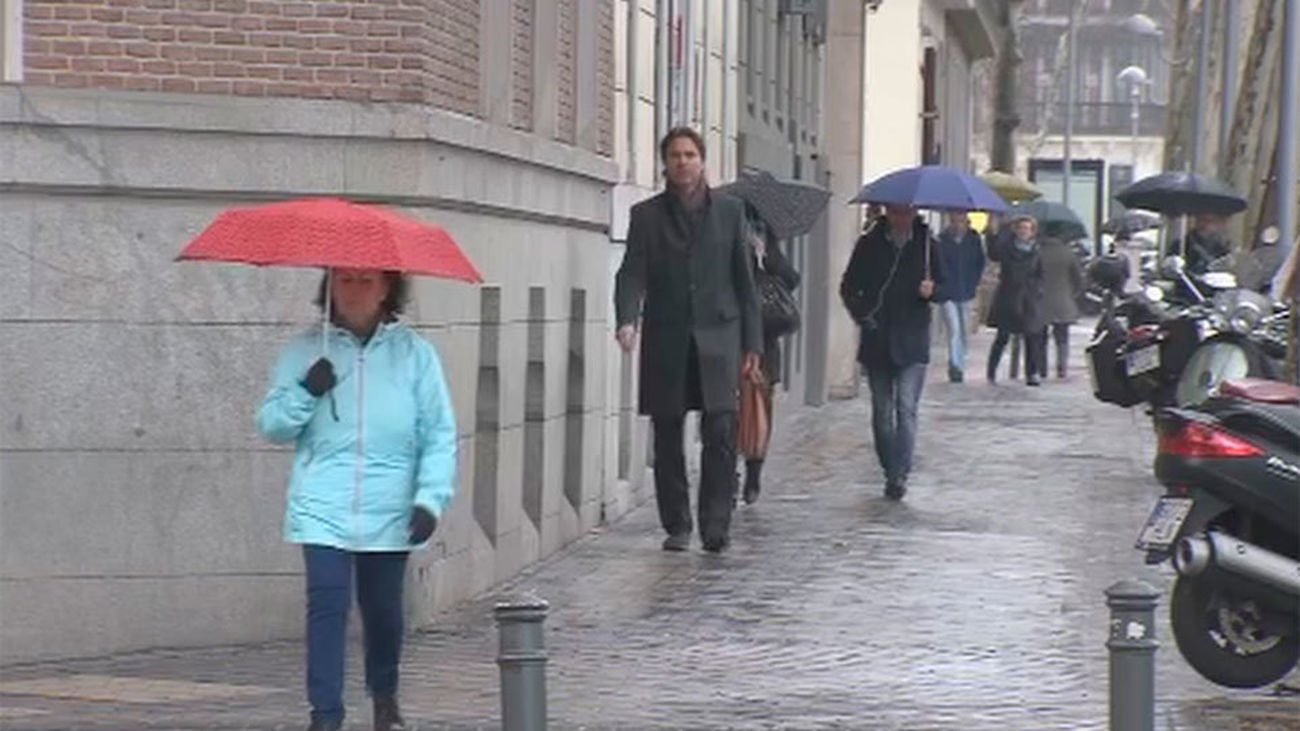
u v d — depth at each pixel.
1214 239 110.94
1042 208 184.50
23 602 48.69
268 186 49.22
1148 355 82.69
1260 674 45.34
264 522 49.69
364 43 50.28
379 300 38.19
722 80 95.50
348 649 49.22
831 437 100.81
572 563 61.88
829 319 129.75
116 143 48.38
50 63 49.31
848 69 135.62
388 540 38.00
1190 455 45.06
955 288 139.38
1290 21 93.25
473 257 54.66
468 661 48.09
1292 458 44.81
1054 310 143.88
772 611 54.44
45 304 48.50
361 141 49.78
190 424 49.25
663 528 65.88
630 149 76.75
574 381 66.81
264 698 44.12
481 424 57.62
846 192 134.50
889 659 48.78
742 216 63.34
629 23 76.44
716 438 63.28
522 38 61.94
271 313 49.28
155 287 48.94
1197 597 45.31
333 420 37.88
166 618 49.38
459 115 53.41
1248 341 80.62
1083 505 76.06
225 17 49.75
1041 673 47.41
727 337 63.12
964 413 114.62
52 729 40.88
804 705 43.75
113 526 49.03
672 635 51.31
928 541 66.50
